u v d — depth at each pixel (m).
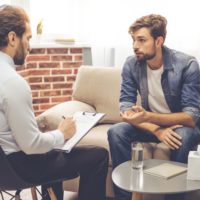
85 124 2.49
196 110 2.72
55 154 2.30
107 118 3.31
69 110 3.19
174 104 2.85
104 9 4.04
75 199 3.13
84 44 4.15
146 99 2.89
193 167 2.19
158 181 2.17
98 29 4.08
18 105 2.00
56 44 4.08
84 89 3.41
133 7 3.96
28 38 2.16
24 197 3.15
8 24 2.07
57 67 4.15
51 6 4.17
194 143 2.71
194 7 3.80
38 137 2.07
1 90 1.99
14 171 2.07
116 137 2.76
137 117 2.69
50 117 3.06
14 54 2.13
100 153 2.41
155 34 2.72
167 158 2.74
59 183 2.75
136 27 2.74
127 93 2.94
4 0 3.97
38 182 2.18
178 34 3.88
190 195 2.73
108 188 2.90
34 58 4.06
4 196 3.20
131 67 2.94
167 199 2.58
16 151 2.12
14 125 2.01
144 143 2.84
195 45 3.85
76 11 4.14
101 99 3.35
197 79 2.76
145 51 2.72
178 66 2.78
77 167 2.31
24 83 2.03
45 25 4.20
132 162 2.35
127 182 2.16
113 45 4.07
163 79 2.81
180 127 2.70
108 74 3.39
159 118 2.70
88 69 3.45
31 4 4.14
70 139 2.30
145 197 2.75
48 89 4.17
